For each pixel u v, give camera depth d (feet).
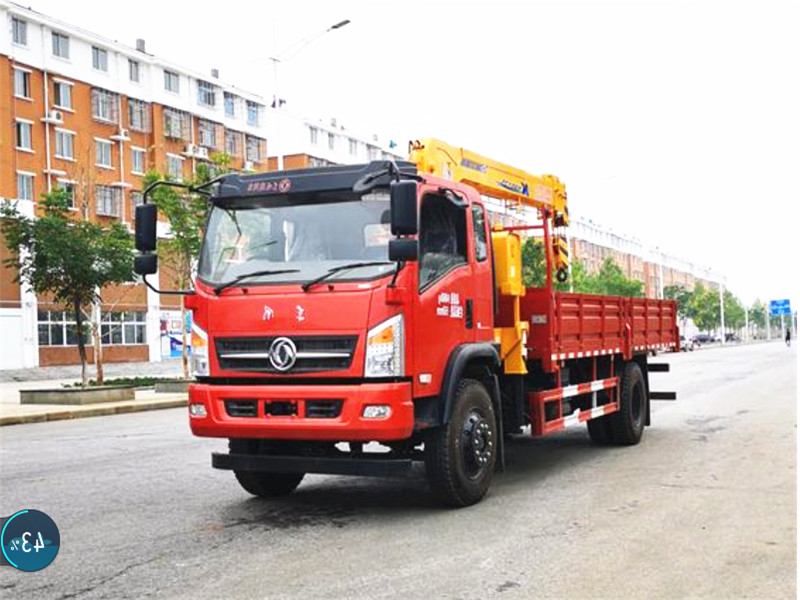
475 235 26.00
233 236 23.82
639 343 39.24
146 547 20.11
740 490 25.73
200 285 23.59
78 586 17.10
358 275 21.85
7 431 52.01
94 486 28.94
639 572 17.28
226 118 199.72
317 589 16.48
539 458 33.58
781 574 17.04
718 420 45.57
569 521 22.03
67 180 147.13
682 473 29.07
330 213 22.94
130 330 161.07
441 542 20.04
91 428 51.90
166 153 177.99
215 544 20.31
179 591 16.60
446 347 23.61
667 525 21.35
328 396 21.52
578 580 16.78
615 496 25.29
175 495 26.89
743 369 100.83
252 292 22.66
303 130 238.27
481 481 24.63
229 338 22.80
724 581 16.61
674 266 437.17
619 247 364.99
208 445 40.29
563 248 38.01
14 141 145.38
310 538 20.74
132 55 170.91
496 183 33.09
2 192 142.31
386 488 27.68
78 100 158.92
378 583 16.81
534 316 30.01
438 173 29.43
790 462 30.91
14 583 17.34
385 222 22.33
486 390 25.95
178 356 171.22
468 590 16.24
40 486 29.25
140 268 24.07
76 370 139.85
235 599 15.99
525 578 16.97
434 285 23.22
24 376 128.47
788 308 268.21
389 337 21.49
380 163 22.68
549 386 30.86
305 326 21.89
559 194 38.70
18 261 71.46
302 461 22.50
